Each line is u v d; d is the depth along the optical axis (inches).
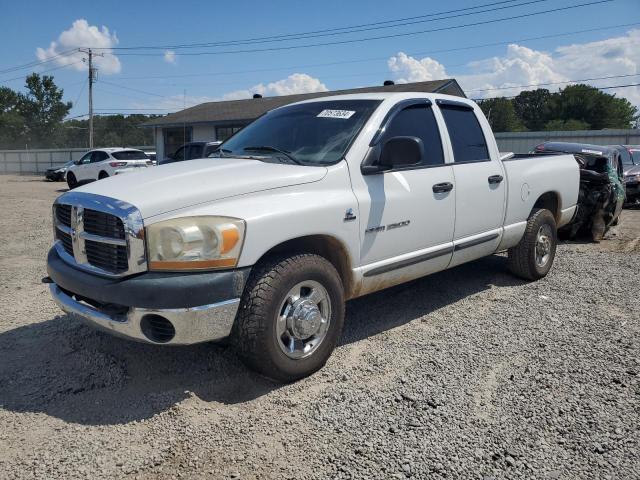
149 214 126.3
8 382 145.8
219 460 112.2
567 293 225.3
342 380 145.9
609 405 132.4
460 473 107.6
